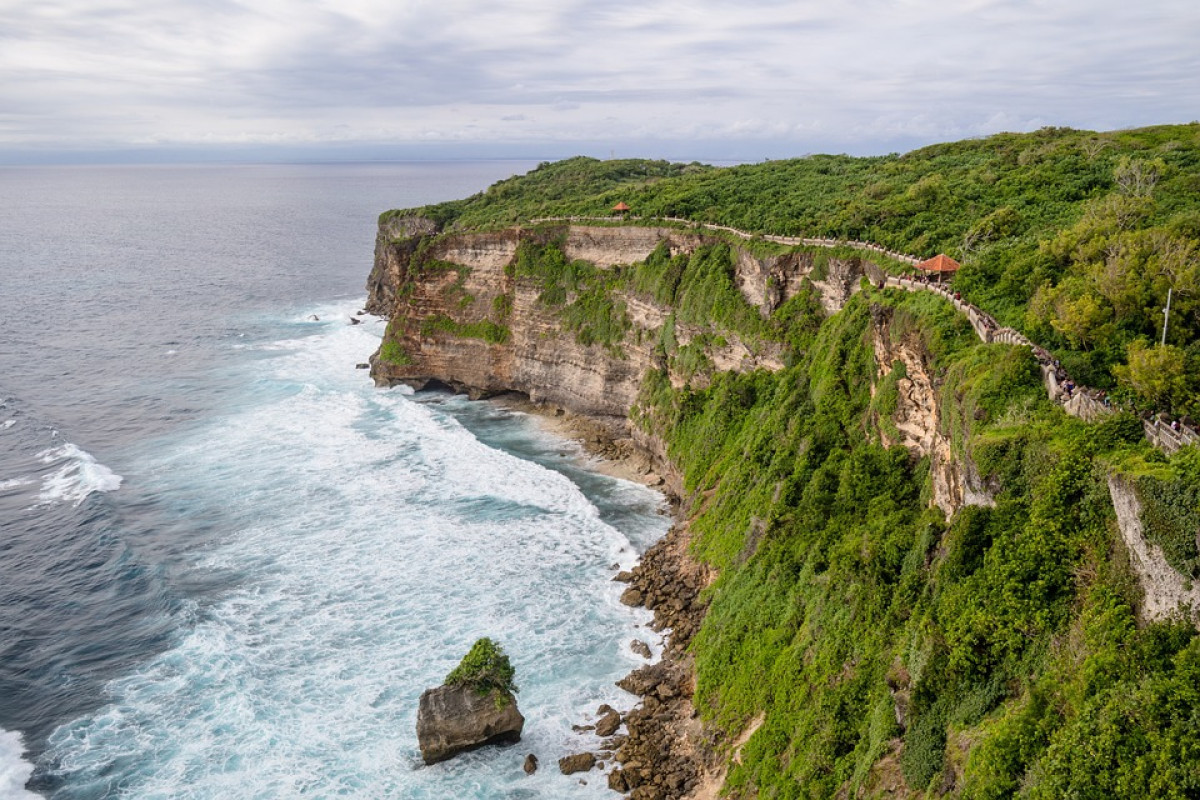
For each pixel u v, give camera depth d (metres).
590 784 42.62
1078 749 23.56
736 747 42.41
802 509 52.56
